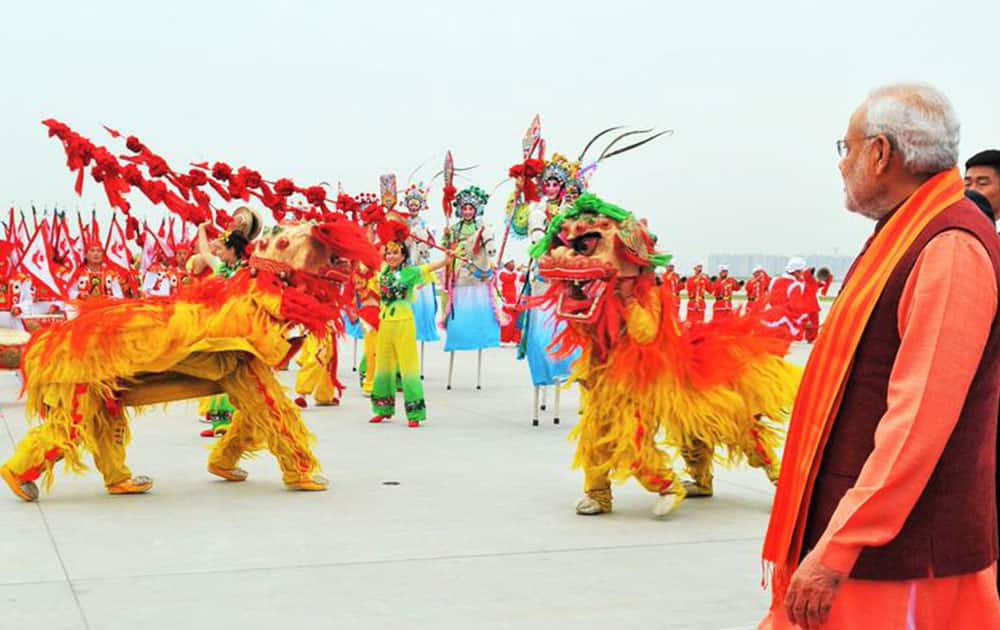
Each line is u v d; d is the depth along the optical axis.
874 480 2.65
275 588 5.26
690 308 29.75
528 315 11.16
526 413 12.18
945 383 2.61
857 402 2.85
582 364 7.11
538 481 8.12
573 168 9.89
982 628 2.92
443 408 12.59
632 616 4.93
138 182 7.69
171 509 6.98
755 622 4.87
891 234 2.85
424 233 15.45
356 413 12.09
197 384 7.46
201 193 7.90
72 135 7.50
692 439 7.29
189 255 14.88
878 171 2.89
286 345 7.29
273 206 7.88
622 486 8.03
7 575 5.41
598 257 6.68
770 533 3.06
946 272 2.67
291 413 7.58
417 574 5.55
